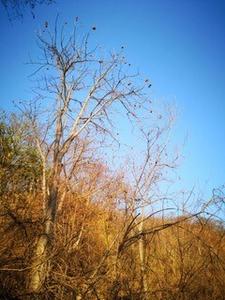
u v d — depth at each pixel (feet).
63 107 37.45
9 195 39.22
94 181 39.70
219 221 30.19
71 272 30.60
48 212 33.78
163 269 30.78
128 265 29.91
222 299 30.35
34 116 39.45
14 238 32.86
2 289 29.43
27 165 45.32
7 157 46.16
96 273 29.17
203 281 30.91
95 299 28.71
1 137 48.98
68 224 34.91
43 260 29.78
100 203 37.60
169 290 29.37
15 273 31.04
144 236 28.96
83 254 32.58
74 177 39.75
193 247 31.94
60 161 36.04
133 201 31.58
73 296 29.19
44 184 35.86
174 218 32.01
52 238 32.17
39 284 28.96
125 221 30.83
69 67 37.68
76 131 36.65
